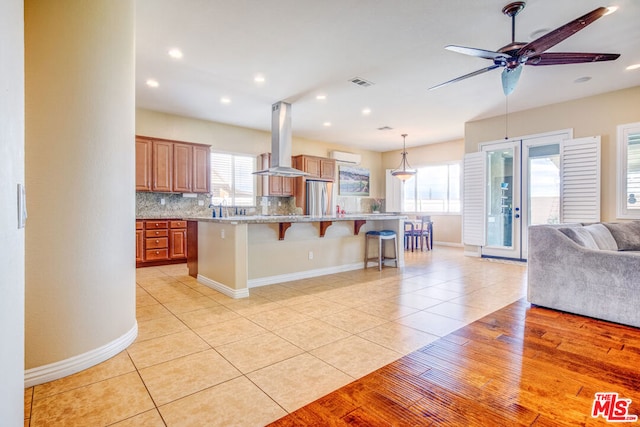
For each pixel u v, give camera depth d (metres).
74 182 2.00
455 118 6.29
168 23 3.06
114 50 2.23
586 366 2.05
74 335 1.99
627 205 4.73
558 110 5.38
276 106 5.32
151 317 2.95
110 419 1.54
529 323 2.82
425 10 2.87
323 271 4.82
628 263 2.75
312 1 2.74
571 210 5.14
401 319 2.90
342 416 1.56
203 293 3.77
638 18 2.98
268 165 6.92
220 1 2.73
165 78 4.34
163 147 5.64
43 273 1.89
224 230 3.77
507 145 6.00
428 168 9.06
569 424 1.50
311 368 2.03
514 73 3.12
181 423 1.52
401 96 5.05
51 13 1.92
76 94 2.01
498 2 2.75
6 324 0.81
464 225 6.60
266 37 3.32
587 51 3.62
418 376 1.93
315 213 6.25
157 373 1.97
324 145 8.67
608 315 2.84
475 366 2.05
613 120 4.86
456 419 1.54
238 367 2.04
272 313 3.06
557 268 3.14
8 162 0.82
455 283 4.27
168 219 5.61
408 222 7.59
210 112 5.89
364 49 3.58
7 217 0.81
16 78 0.89
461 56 3.75
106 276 2.17
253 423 1.52
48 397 1.72
